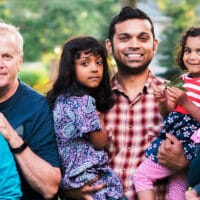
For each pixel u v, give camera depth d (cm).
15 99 558
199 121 568
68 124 563
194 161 549
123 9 604
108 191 573
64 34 3127
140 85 604
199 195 544
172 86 589
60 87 574
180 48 600
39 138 555
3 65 542
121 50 598
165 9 3116
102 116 599
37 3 3194
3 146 529
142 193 584
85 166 566
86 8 3139
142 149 593
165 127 585
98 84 583
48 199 556
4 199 522
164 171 585
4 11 3194
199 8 3062
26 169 543
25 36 3144
